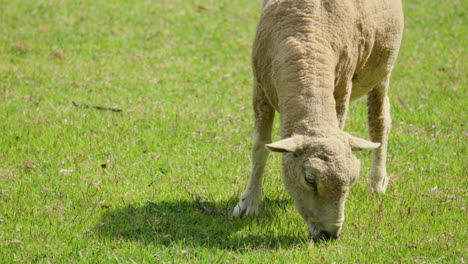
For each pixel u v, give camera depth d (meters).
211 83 44.69
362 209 26.16
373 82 26.97
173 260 21.48
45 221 24.11
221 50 52.88
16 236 22.88
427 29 59.09
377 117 28.47
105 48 51.59
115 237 23.20
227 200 26.81
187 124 36.09
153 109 38.31
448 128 36.38
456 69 47.88
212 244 23.08
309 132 20.75
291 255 21.92
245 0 69.25
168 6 64.88
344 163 20.09
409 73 47.41
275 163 30.97
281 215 25.42
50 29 55.59
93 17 59.62
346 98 24.17
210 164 30.61
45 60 47.78
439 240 23.33
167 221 24.58
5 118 35.38
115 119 36.28
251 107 39.88
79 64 47.19
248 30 58.72
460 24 60.44
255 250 22.45
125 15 60.91
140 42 53.72
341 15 22.89
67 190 27.16
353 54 23.70
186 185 28.22
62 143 32.41
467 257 22.19
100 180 28.36
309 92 21.34
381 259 21.97
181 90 42.81
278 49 22.53
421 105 40.25
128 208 25.73
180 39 55.22
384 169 28.55
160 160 30.95
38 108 37.31
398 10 26.55
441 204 26.56
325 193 20.39
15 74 43.91
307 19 22.44
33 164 29.81
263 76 23.67
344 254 21.88
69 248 22.11
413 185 28.72
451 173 30.22
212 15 62.94
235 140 34.22
